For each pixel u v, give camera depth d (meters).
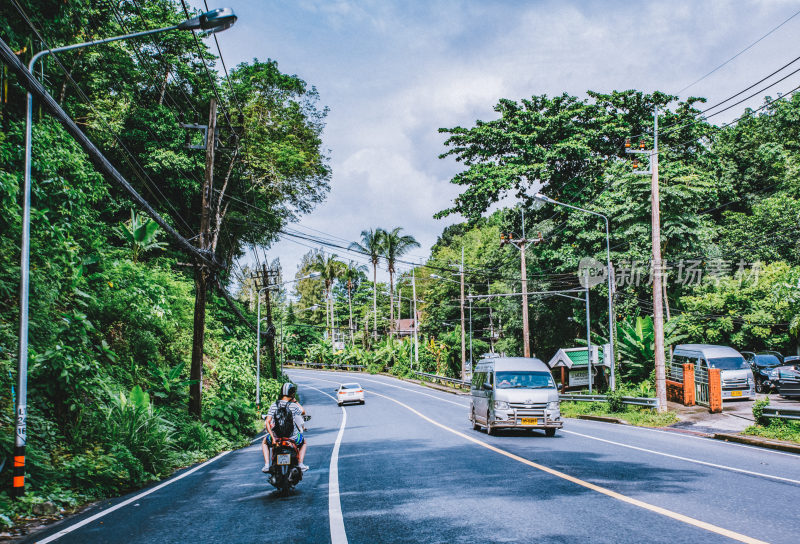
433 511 6.37
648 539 4.93
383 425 21.58
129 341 18.33
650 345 28.83
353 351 74.75
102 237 19.56
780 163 38.34
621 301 32.59
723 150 42.94
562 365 37.22
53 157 15.67
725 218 39.62
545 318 42.66
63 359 11.08
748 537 4.95
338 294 97.06
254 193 34.81
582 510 6.12
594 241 32.53
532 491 7.32
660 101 34.97
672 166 28.14
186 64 28.83
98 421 11.41
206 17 8.64
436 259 73.44
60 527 6.50
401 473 9.41
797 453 11.27
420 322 79.00
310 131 37.84
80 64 24.06
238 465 12.48
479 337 69.12
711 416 18.91
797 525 5.39
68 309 15.59
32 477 8.40
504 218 43.69
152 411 13.19
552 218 37.03
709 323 30.23
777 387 24.19
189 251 14.85
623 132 33.50
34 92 7.10
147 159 26.03
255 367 40.50
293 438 8.01
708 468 9.12
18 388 7.95
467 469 9.52
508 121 36.91
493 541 5.02
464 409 28.78
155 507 7.52
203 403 20.80
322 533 5.57
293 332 87.00
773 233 32.66
